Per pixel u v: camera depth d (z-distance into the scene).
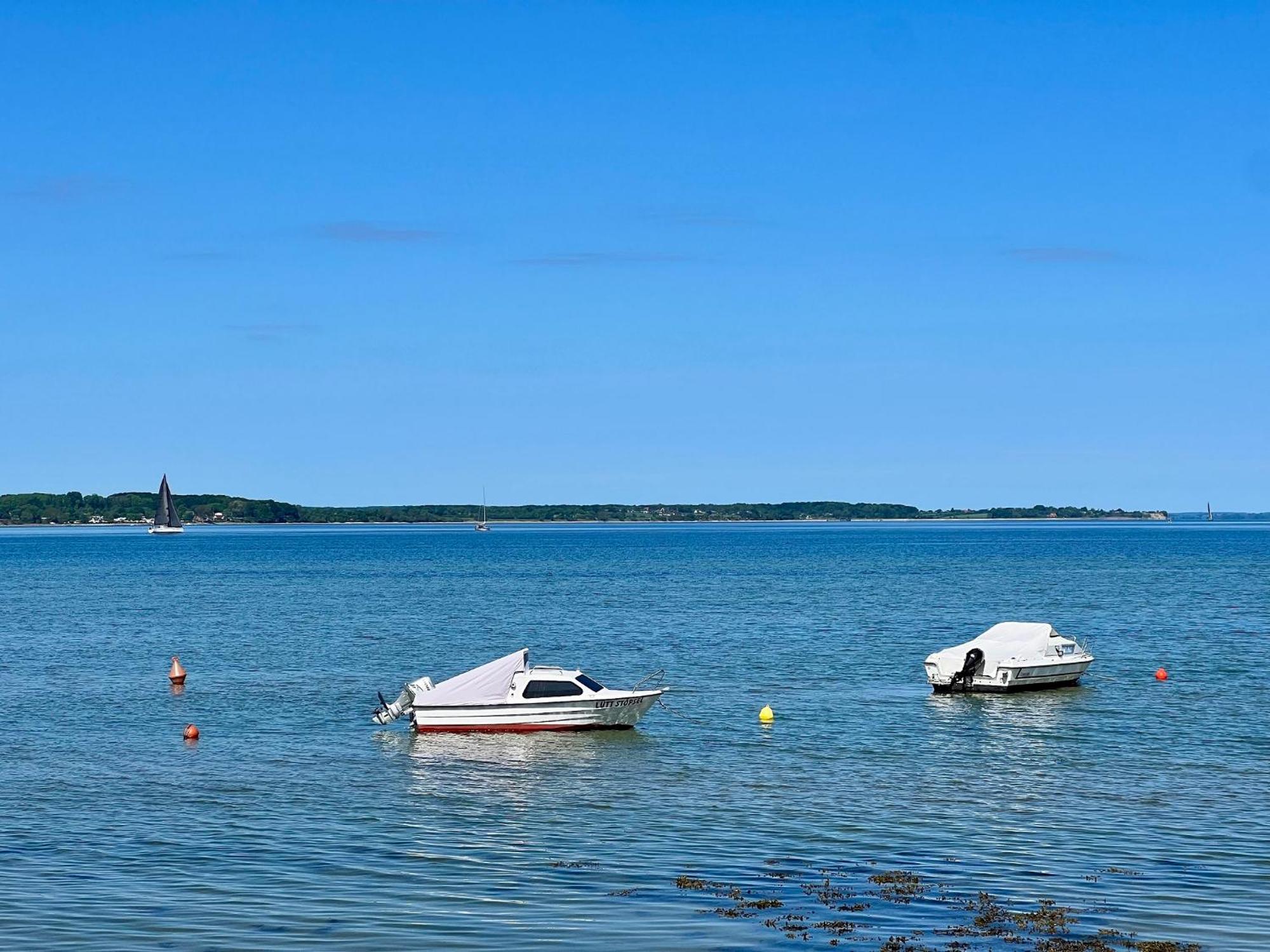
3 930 26.19
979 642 60.72
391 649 77.44
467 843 32.75
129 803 37.25
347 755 44.97
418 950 25.05
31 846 32.56
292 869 30.52
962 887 28.78
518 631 87.81
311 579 153.75
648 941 25.44
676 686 60.84
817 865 30.64
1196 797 37.19
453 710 48.72
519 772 41.88
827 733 48.72
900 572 161.75
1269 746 45.19
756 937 25.61
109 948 25.23
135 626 92.44
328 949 25.14
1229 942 25.14
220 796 38.28
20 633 87.94
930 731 49.22
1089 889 28.50
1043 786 38.94
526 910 27.36
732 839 33.03
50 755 44.81
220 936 25.88
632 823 34.84
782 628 88.81
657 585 137.75
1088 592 122.69
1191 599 112.25
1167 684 61.00
